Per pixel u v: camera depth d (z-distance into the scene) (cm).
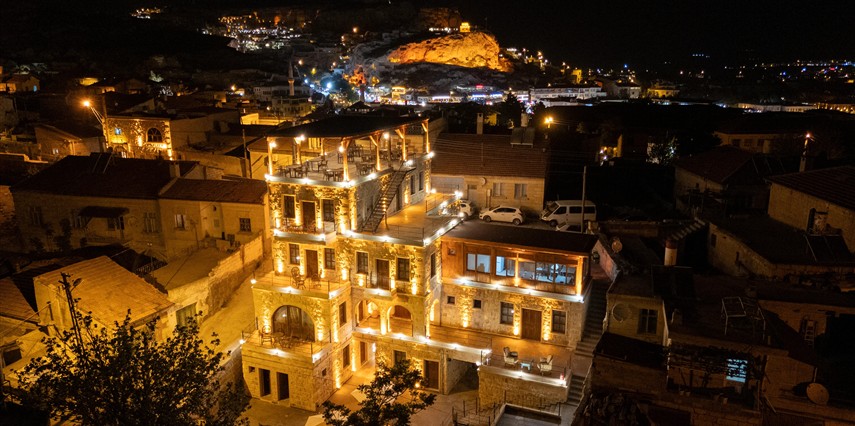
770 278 3366
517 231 4075
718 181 5056
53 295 3456
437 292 3984
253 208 4831
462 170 5575
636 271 3475
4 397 2341
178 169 5184
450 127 7450
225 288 4538
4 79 11694
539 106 12650
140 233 5122
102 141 7044
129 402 2270
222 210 4900
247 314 4378
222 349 3938
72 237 5275
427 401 2666
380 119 4559
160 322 3684
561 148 7406
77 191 5181
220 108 8050
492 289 3900
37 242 5250
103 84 11312
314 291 3778
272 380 3803
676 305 2802
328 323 3791
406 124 4425
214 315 4381
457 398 3753
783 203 4275
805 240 3647
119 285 3706
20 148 7312
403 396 3756
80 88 11144
